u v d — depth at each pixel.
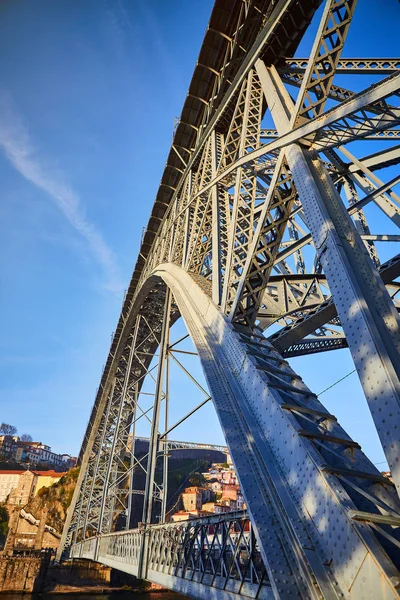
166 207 21.47
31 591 48.03
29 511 76.12
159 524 12.24
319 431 4.92
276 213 7.93
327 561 3.81
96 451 47.41
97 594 51.06
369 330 4.11
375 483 4.09
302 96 6.66
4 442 122.38
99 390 45.03
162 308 28.77
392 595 2.99
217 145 13.03
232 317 7.64
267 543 4.40
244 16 11.27
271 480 4.92
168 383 17.55
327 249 5.05
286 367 6.39
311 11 8.84
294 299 10.60
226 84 12.83
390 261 8.55
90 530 50.56
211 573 8.15
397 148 8.31
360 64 7.86
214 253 9.80
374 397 3.88
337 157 9.38
